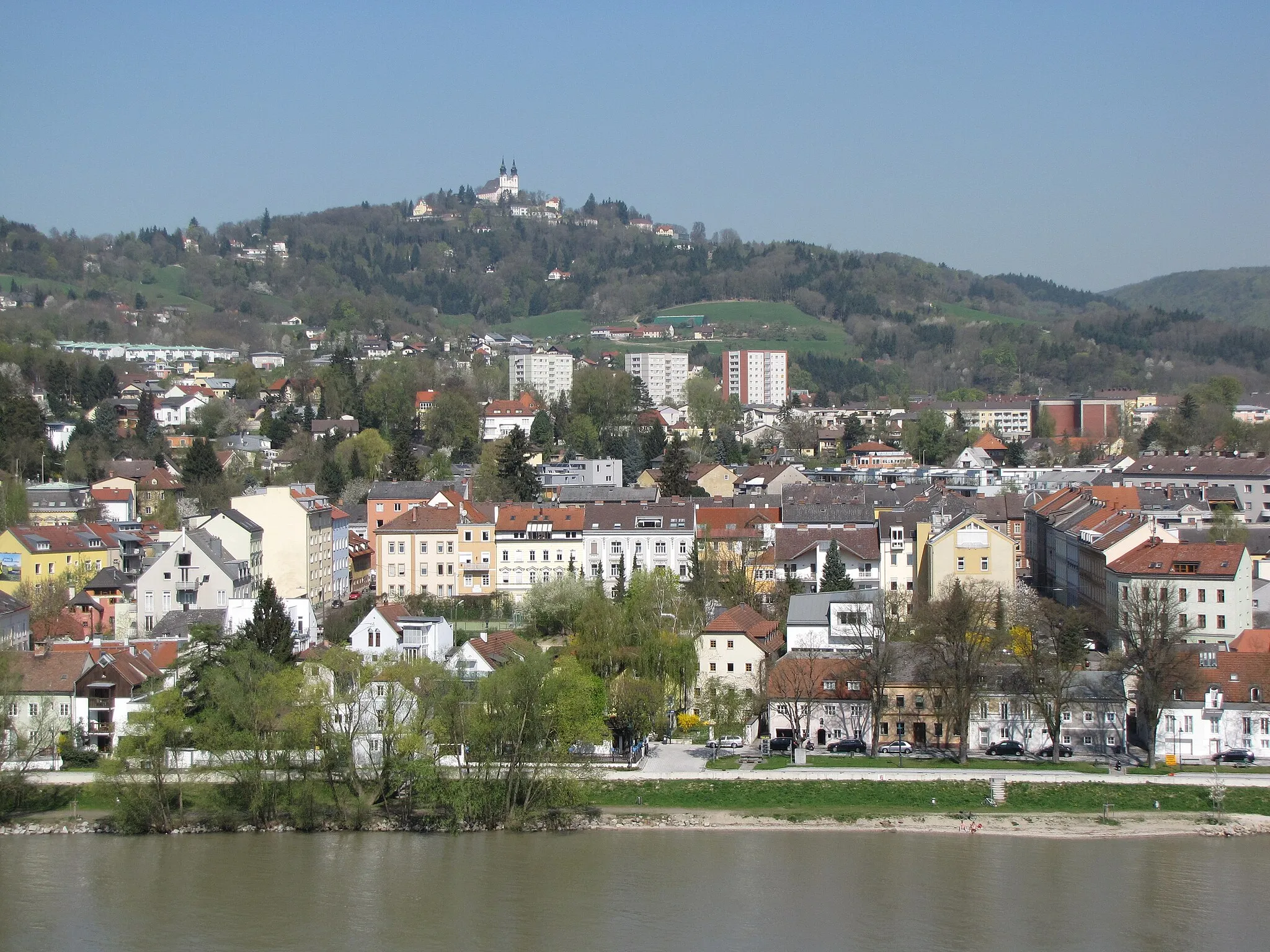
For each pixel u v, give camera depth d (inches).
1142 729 7672.2
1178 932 5590.6
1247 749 7386.8
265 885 6112.2
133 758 6860.2
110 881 6166.3
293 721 6820.9
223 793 7003.0
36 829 6830.7
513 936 5590.6
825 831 6747.1
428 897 5959.6
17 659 7780.5
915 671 7785.4
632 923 5698.8
